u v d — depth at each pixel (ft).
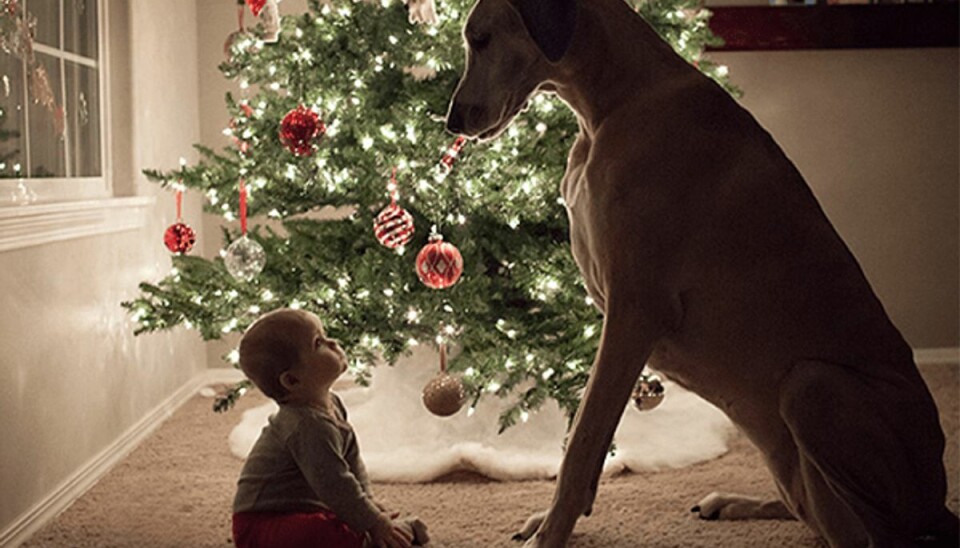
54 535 8.87
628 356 7.41
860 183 15.76
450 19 10.19
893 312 15.94
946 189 15.79
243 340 7.75
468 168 10.02
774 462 7.53
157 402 12.86
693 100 7.54
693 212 7.33
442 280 9.32
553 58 7.43
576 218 8.02
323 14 10.62
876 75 15.64
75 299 10.19
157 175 10.89
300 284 10.31
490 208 10.11
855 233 15.85
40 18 9.88
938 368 15.29
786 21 15.29
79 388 10.24
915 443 7.00
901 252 15.87
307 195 10.63
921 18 15.26
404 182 10.23
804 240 7.27
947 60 15.66
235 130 10.73
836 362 7.14
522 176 9.96
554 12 7.43
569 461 7.44
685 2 10.53
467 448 10.33
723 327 7.36
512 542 8.43
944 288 15.90
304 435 7.51
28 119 9.53
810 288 7.20
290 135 9.37
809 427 6.99
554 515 7.43
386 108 10.22
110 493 10.01
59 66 10.37
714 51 15.48
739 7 15.29
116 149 12.07
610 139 7.63
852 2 15.26
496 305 10.36
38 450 9.25
